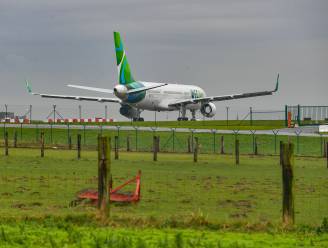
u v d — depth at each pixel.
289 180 51.69
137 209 66.38
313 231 49.78
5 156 128.62
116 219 53.62
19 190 78.75
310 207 70.06
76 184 85.25
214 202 72.50
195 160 124.25
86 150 150.25
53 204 68.19
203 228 50.91
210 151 160.25
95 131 198.50
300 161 130.75
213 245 42.75
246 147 171.75
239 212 66.00
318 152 162.00
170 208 67.62
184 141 179.50
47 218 53.72
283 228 50.31
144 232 47.62
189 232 48.25
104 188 53.12
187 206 69.38
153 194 77.44
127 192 74.69
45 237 44.78
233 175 100.56
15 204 67.75
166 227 50.78
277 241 45.09
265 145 173.75
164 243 42.50
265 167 114.75
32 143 172.75
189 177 96.62
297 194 80.56
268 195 78.44
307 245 43.84
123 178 94.56
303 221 60.28
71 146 159.62
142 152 149.88
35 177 92.38
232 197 76.44
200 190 81.94
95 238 43.78
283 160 51.78
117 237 44.12
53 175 95.31
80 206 66.25
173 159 130.25
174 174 100.62
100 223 51.47
